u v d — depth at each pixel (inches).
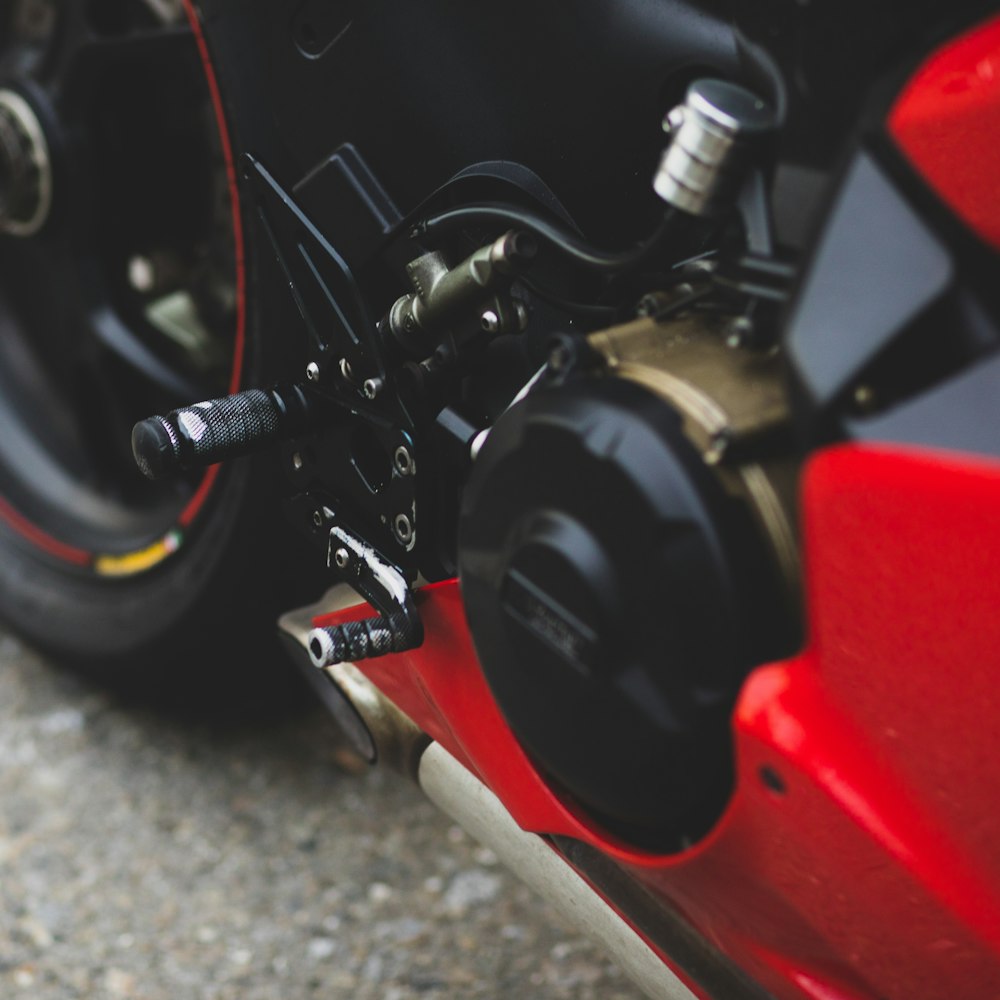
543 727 37.4
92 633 70.5
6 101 68.1
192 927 60.6
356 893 62.5
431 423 43.2
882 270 29.8
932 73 30.4
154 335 71.8
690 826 36.8
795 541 32.4
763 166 34.7
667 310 36.7
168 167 69.1
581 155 43.1
